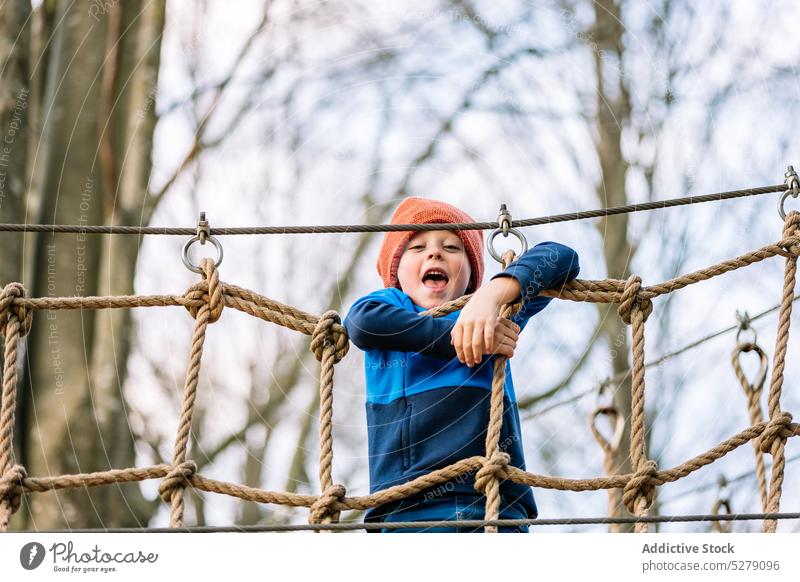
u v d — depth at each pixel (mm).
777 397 4059
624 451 7328
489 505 3697
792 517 3740
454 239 4238
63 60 7148
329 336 3998
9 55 7066
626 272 7594
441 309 3965
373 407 4027
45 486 3852
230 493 3816
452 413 3928
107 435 6969
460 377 3963
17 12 7145
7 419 3926
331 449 3861
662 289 4055
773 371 4090
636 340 4008
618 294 4051
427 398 3941
